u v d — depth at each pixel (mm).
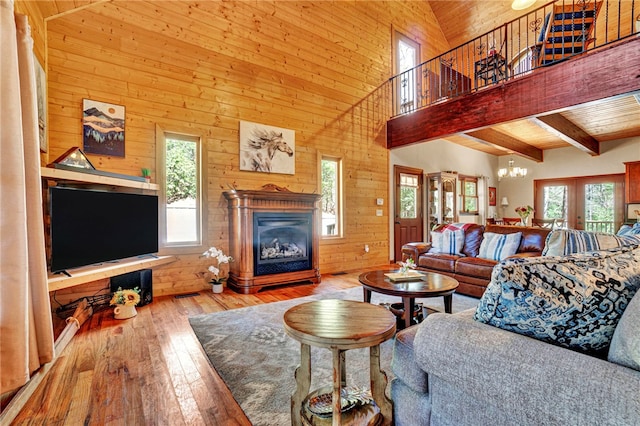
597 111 4637
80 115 3188
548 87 3564
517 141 6543
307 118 4945
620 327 803
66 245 2539
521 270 945
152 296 3410
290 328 1285
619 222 6547
